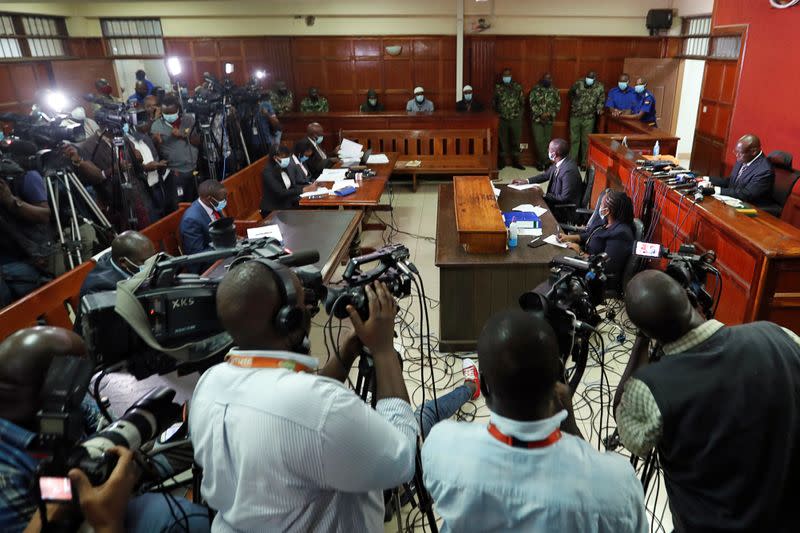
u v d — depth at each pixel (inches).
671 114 341.4
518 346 33.9
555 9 337.4
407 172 291.0
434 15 344.5
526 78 354.6
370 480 37.4
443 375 127.5
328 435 35.3
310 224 137.8
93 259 114.7
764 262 112.5
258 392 37.1
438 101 365.7
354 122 306.8
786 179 175.8
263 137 268.1
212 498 39.8
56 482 34.6
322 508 37.9
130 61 405.1
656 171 174.6
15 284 129.5
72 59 358.3
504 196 186.4
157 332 48.1
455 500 36.4
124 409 67.5
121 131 165.6
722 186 198.8
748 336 49.3
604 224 150.5
